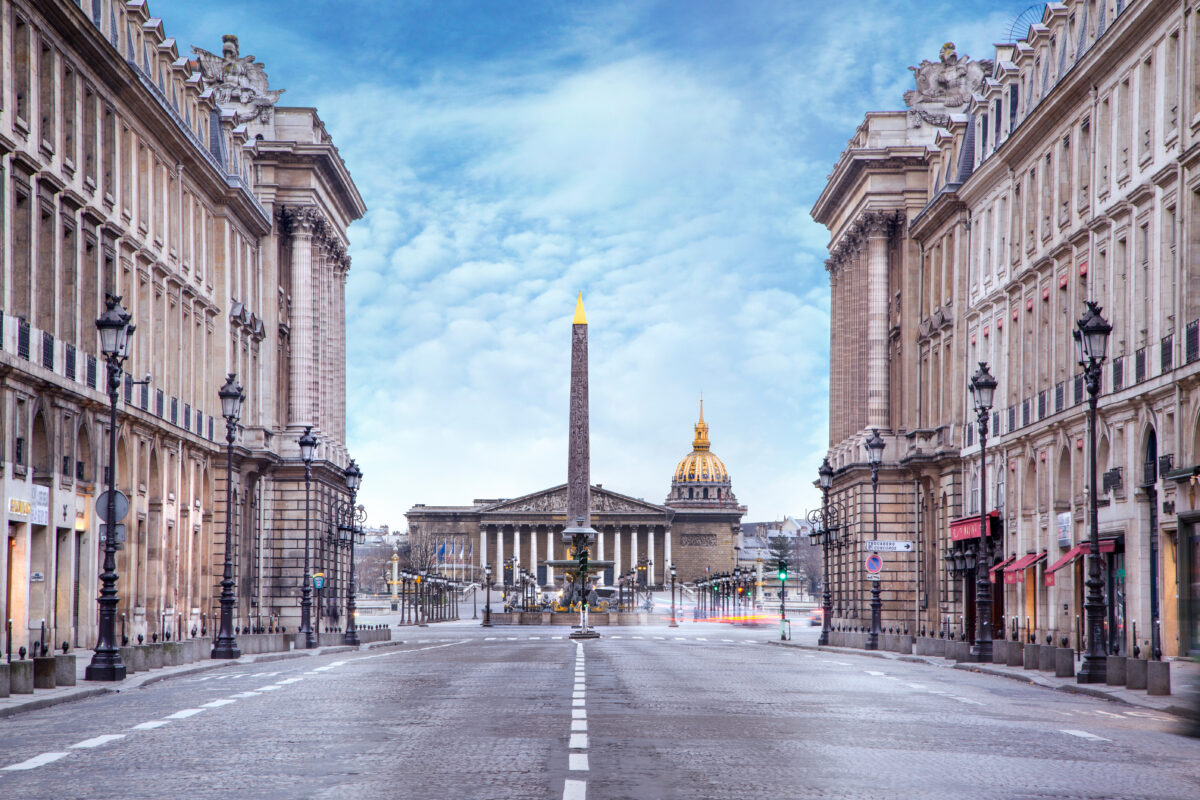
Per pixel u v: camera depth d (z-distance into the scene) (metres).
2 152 46.69
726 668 44.00
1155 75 50.97
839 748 19.77
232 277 83.50
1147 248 51.62
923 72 97.62
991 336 73.25
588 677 37.16
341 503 108.69
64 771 16.92
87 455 55.34
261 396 92.50
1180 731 23.73
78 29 52.88
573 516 128.62
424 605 156.50
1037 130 64.31
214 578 80.12
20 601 48.34
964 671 47.34
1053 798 15.40
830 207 112.38
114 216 59.38
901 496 94.56
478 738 20.30
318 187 99.75
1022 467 66.56
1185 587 25.72
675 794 15.03
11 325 47.00
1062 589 59.72
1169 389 48.09
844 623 102.38
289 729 21.75
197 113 79.38
